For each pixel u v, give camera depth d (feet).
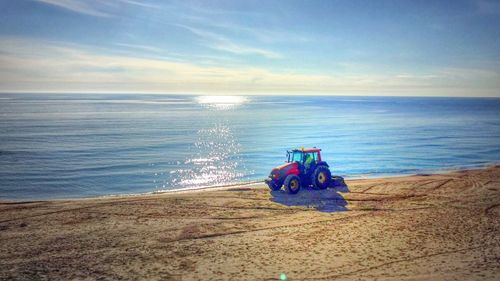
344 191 63.67
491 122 286.66
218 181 90.63
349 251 35.14
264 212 50.44
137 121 299.79
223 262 32.71
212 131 222.28
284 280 28.91
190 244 37.63
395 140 170.40
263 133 210.18
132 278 29.45
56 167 106.93
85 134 197.77
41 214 49.73
